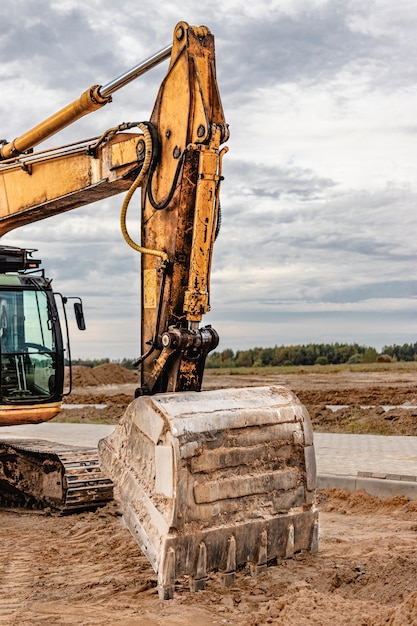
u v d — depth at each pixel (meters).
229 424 7.16
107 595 7.09
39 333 11.21
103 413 23.56
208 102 8.02
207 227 7.87
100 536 9.41
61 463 10.84
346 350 57.91
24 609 6.82
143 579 7.48
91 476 10.83
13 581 7.78
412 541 8.55
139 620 6.35
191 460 6.88
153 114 8.33
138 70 8.63
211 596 6.85
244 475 7.27
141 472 7.26
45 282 11.34
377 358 52.91
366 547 8.25
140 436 7.32
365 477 11.47
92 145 9.04
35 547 9.23
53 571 8.07
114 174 8.86
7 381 10.95
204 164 7.82
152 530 6.94
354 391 27.39
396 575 7.04
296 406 7.73
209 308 7.91
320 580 7.07
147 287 8.27
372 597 6.78
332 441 15.66
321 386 32.16
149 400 7.20
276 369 45.34
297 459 7.68
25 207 10.18
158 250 8.16
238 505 7.19
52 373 11.25
